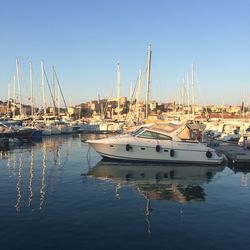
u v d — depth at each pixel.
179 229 10.34
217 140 38.84
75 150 33.19
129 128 47.84
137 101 52.56
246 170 21.72
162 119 41.97
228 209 12.47
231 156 23.55
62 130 60.34
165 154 23.88
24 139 46.97
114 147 24.28
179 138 23.98
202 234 9.94
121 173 20.14
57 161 25.02
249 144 30.66
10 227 10.34
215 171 21.25
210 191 15.54
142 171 20.91
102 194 14.64
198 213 11.96
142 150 24.08
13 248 8.87
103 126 66.25
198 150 23.62
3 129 45.38
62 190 15.30
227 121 57.47
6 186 16.02
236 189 15.98
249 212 12.11
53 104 66.06
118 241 9.40
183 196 14.52
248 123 47.91
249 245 9.16
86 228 10.35
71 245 9.10
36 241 9.32
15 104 68.12
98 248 8.91
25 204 12.85
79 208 12.42
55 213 11.76
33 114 62.88
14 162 24.47
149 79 39.72
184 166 22.97
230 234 9.95
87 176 18.94
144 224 10.77
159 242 9.34
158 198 14.12
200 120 61.41
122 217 11.44
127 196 14.37
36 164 23.45
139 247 9.02
